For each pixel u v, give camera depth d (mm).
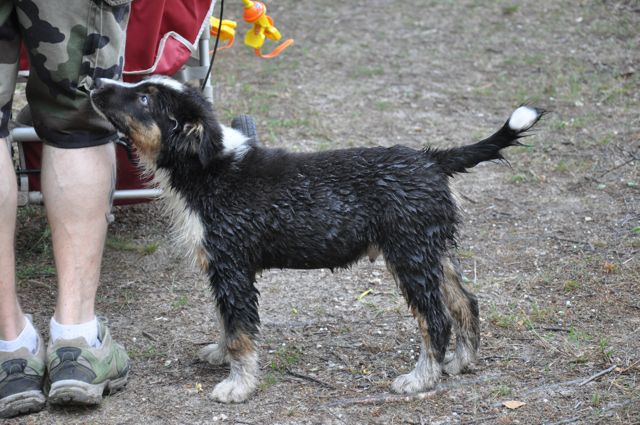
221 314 3855
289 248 3828
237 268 3803
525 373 3988
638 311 4559
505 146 3824
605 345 4184
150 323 4594
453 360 4027
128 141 4090
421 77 8883
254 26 5328
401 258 3754
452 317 4008
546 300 4746
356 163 3809
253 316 3846
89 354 3693
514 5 10789
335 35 10125
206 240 3779
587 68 8836
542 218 5879
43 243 5508
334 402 3775
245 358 3824
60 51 3484
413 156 3824
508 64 9109
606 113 7676
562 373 3971
